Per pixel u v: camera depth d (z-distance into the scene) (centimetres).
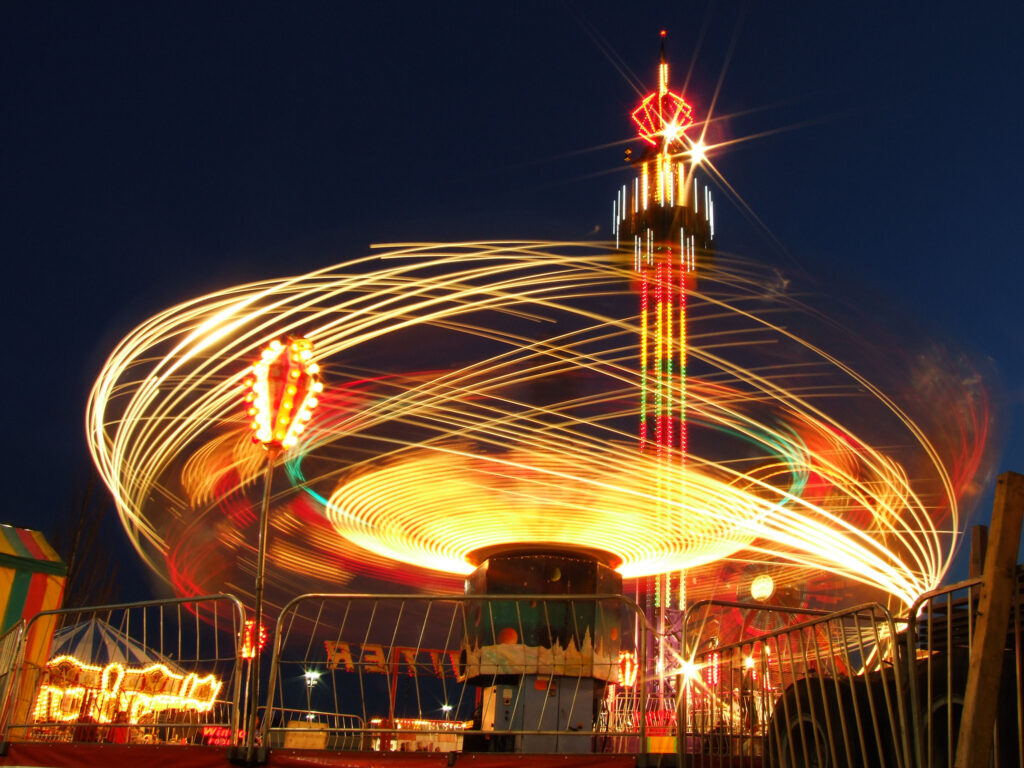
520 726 1148
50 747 914
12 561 1376
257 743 880
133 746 882
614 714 1335
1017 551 461
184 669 1475
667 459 1197
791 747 688
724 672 850
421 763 855
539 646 1163
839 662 770
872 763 650
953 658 589
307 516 1402
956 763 449
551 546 1208
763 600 1584
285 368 895
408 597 929
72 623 2031
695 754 855
